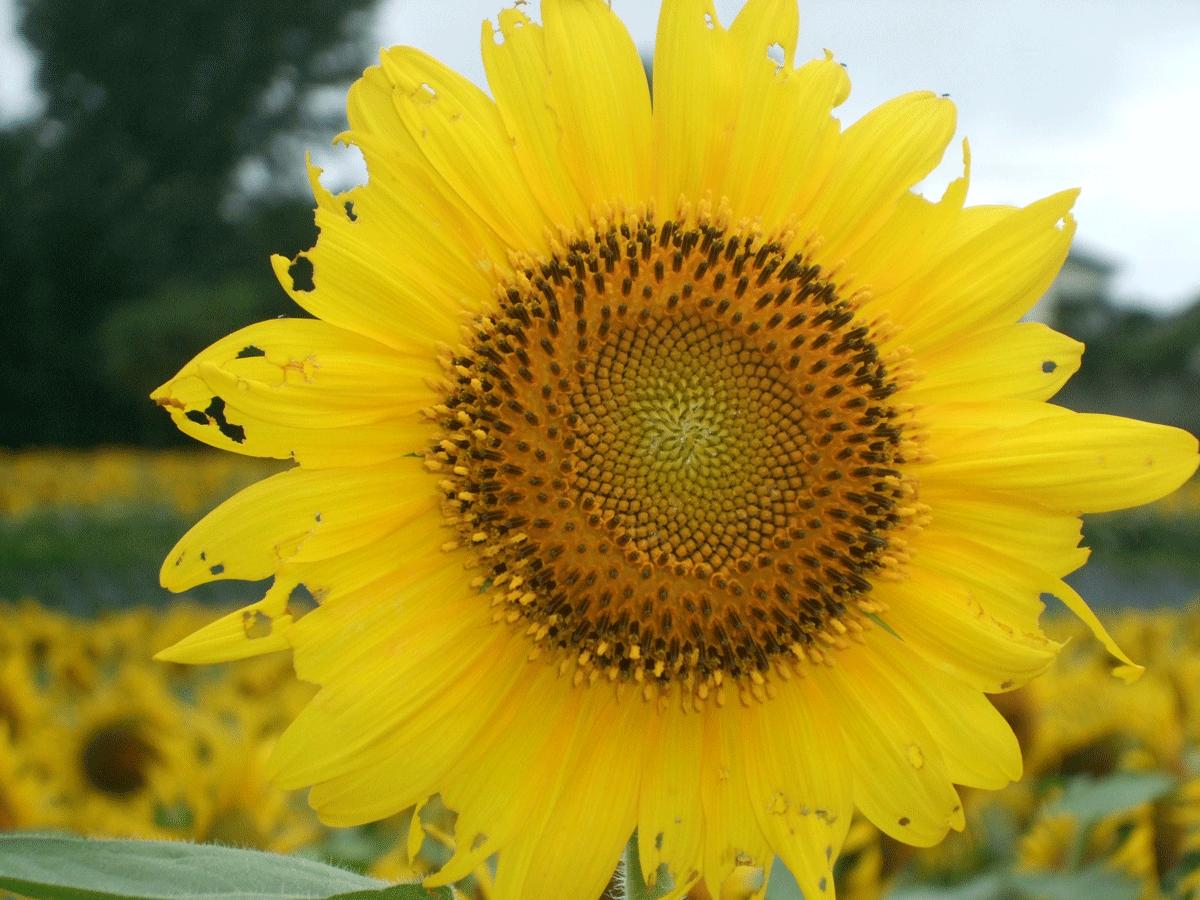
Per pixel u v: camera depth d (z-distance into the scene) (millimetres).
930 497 363
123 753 584
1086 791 510
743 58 364
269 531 340
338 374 345
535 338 358
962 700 355
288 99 6078
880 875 516
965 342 367
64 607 1742
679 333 364
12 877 296
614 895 382
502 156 357
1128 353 5844
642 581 357
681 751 358
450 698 349
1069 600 354
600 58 360
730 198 367
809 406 364
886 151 367
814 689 361
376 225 352
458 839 343
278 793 526
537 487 355
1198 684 590
